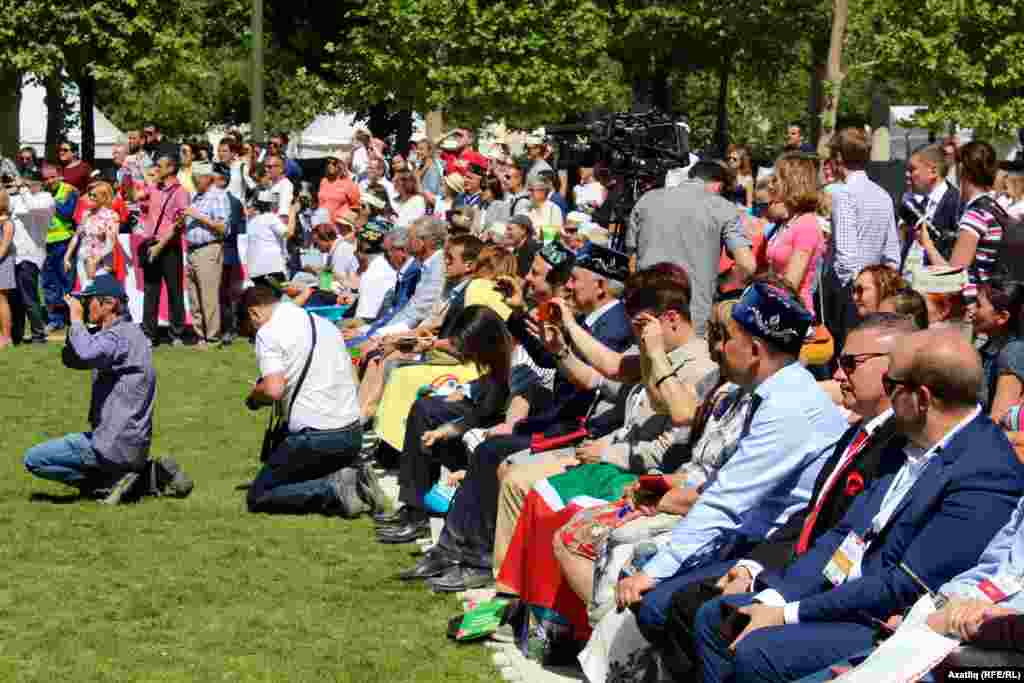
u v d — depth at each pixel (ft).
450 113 82.43
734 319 18.21
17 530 28.55
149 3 83.66
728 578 17.20
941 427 15.38
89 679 20.36
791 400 17.99
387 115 115.85
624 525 19.65
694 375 21.06
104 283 30.99
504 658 21.38
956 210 30.55
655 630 17.67
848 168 29.63
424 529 28.30
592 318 24.80
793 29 114.93
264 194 52.26
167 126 147.33
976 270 27.81
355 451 30.37
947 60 78.33
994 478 15.01
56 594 24.36
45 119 112.78
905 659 13.58
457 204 56.34
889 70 81.41
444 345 32.35
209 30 130.72
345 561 26.73
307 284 47.24
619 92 92.07
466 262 32.86
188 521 29.63
